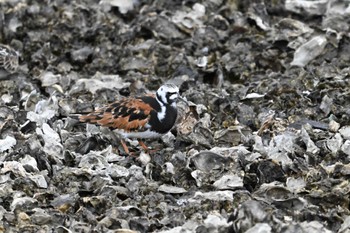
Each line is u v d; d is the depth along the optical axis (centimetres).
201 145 1458
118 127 1405
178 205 1275
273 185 1278
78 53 1902
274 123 1514
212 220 1166
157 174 1373
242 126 1520
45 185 1342
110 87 1723
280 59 1838
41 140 1477
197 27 1958
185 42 1916
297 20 1983
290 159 1373
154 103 1405
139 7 2094
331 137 1463
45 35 1988
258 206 1148
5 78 1789
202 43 1917
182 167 1380
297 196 1250
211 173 1359
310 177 1321
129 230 1171
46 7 2077
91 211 1273
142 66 1844
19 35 2020
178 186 1356
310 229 1134
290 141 1422
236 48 1875
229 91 1719
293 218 1193
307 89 1675
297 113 1566
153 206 1277
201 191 1314
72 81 1797
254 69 1828
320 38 1817
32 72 1861
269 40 1888
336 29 1930
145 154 1427
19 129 1529
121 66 1856
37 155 1416
